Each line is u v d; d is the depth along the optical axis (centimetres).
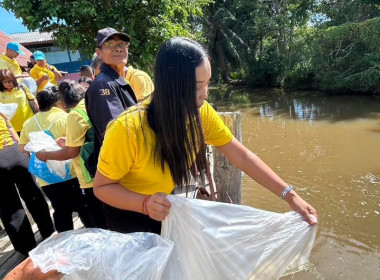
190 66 109
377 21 1393
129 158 119
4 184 246
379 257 385
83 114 196
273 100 1716
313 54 1733
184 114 113
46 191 251
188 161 124
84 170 200
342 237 433
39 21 587
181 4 716
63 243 112
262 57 2323
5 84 344
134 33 612
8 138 258
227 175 265
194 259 123
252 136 1026
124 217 141
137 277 109
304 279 350
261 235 129
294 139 945
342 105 1372
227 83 2628
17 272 104
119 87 187
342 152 788
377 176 627
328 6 1833
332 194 567
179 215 122
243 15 2397
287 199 141
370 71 1433
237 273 127
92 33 623
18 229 250
